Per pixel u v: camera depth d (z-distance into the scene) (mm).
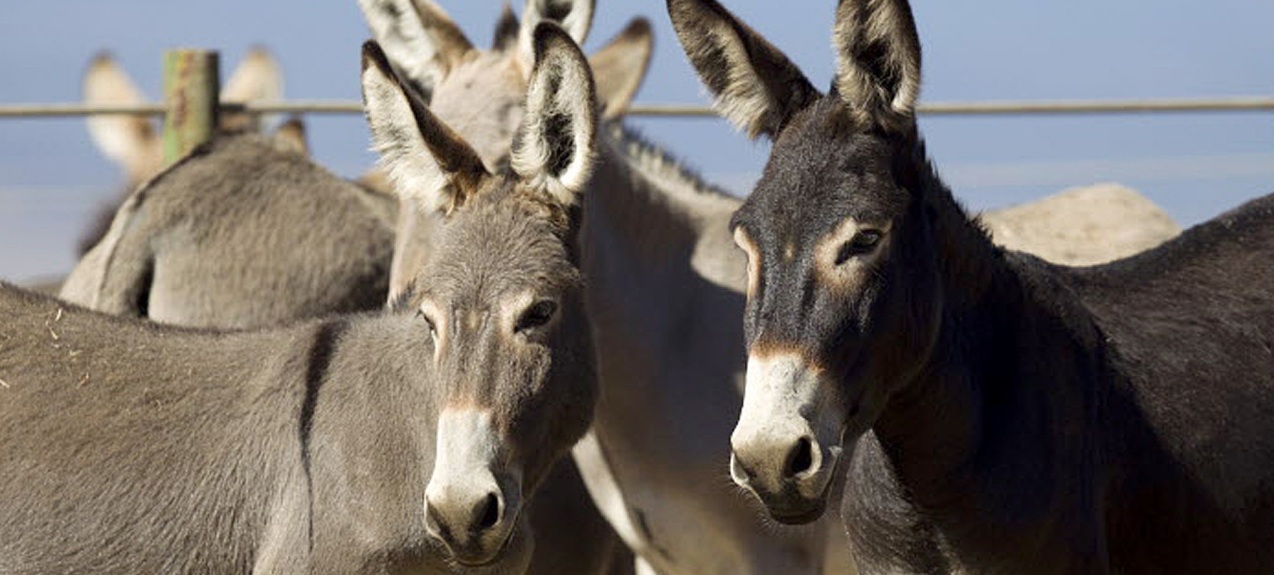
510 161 19078
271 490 20016
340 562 19484
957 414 16891
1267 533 18656
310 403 20031
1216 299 19219
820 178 15969
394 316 20359
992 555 17234
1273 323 19203
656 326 21500
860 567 18125
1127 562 18094
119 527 20047
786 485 15289
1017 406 17312
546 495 21438
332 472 19641
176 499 20094
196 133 31000
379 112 19188
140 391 20609
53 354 20844
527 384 17953
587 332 19062
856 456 18062
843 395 15727
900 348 16141
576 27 23031
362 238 27141
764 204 16016
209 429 20344
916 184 16484
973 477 17062
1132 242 27344
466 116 21797
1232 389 18562
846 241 15750
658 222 21719
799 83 16906
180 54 30969
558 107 18891
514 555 19156
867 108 16266
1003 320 17531
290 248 26703
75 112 30859
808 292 15648
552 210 18812
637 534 21719
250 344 20922
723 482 21312
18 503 20141
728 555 21500
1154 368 18359
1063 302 18094
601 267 20969
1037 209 28000
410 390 19500
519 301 18062
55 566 20000
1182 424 18125
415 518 19297
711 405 21578
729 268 22047
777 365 15469
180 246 26359
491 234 18438
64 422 20453
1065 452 17328
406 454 19391
